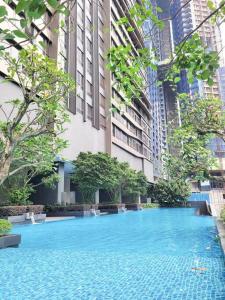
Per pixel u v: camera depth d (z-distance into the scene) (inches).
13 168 739.4
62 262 309.7
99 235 540.7
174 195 1755.7
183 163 525.0
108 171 1067.3
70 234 552.4
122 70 147.6
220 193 953.5
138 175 1610.5
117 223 782.5
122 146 1834.4
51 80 391.2
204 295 204.2
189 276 250.8
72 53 1231.5
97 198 1293.1
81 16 1390.3
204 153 498.3
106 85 1643.7
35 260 319.3
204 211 1018.1
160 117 3585.1
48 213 999.0
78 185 1133.7
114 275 257.4
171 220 859.4
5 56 388.8
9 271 273.6
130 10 137.5
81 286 228.7
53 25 1074.1
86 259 323.9
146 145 2536.9
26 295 209.6
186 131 478.6
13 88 884.6
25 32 93.6
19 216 713.6
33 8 78.8
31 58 376.2
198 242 435.5
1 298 203.8
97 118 1456.7
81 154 1089.4
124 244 432.8
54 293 213.2
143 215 1110.4
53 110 403.5
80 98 1290.6
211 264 292.2
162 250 374.6
